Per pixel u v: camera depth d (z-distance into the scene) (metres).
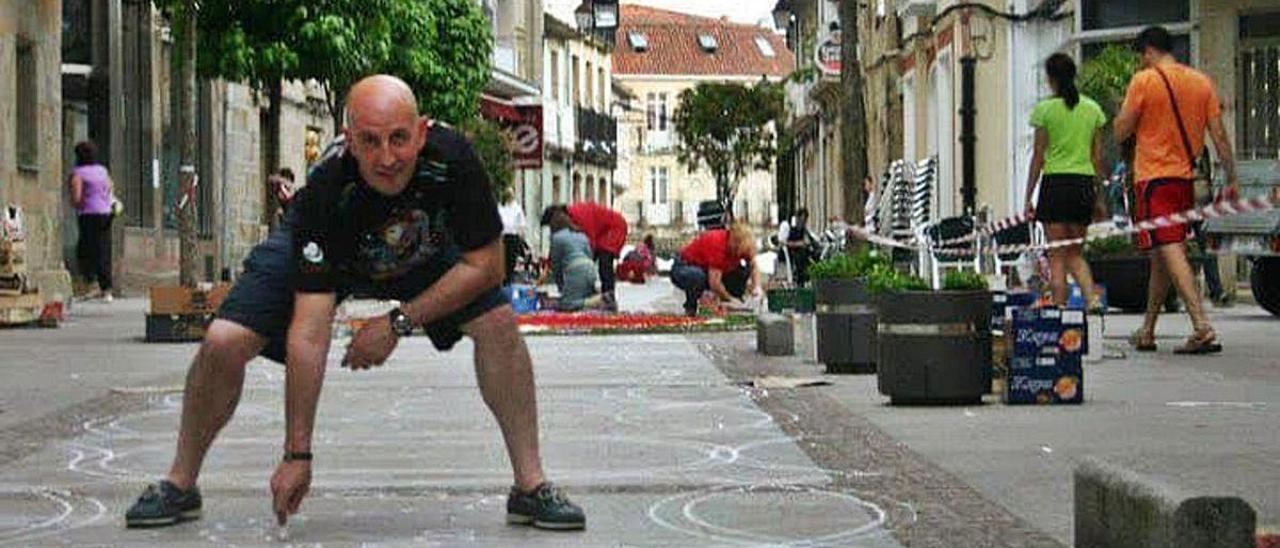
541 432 10.09
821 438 9.64
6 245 20.84
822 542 6.68
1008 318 11.05
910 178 24.84
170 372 14.43
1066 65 14.44
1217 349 14.68
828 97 55.56
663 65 118.62
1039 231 21.08
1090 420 10.21
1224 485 7.73
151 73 32.12
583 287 24.53
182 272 19.64
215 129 35.31
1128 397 11.44
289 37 25.91
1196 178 14.91
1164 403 11.07
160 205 32.72
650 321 21.52
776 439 9.67
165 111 33.16
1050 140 14.37
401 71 32.84
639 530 6.98
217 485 8.16
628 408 11.35
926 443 9.31
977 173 33.44
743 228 23.44
